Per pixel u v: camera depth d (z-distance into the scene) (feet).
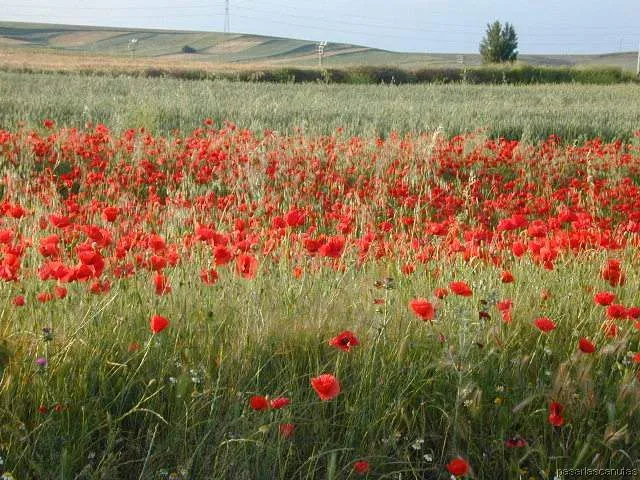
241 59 416.87
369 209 26.21
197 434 10.16
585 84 161.48
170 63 209.15
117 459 9.72
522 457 9.99
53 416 10.03
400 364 11.66
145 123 48.57
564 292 15.38
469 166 39.14
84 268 11.50
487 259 17.79
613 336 12.88
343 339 10.04
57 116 55.01
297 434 10.57
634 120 67.97
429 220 26.58
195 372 10.22
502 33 255.50
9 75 112.78
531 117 64.64
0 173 30.76
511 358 12.37
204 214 22.90
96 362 11.12
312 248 13.47
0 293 12.66
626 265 18.07
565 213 18.57
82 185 30.35
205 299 13.53
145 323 12.52
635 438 10.79
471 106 76.54
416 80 169.58
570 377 11.60
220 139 39.06
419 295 15.11
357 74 164.55
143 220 21.67
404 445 10.39
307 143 39.93
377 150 39.40
